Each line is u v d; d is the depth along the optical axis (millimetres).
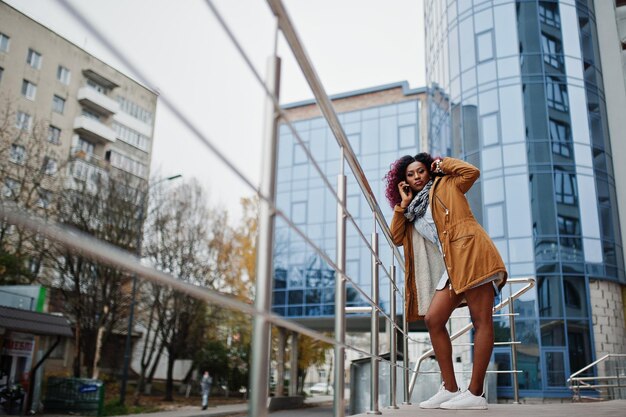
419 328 21703
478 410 2859
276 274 24875
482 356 2863
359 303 22703
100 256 688
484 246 2869
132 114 37688
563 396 15211
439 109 20969
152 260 21312
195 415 17469
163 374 31234
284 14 1323
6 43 29781
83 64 34156
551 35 18062
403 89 25531
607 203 17094
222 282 24906
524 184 16984
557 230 16484
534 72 17766
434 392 7039
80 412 16594
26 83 30828
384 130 25312
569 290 16109
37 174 18500
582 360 15625
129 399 21797
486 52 18500
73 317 19984
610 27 18641
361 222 23891
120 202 19688
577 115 17500
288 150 26641
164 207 21938
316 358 29047
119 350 28594
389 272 3057
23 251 17766
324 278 24047
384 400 6727
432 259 3250
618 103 18000
